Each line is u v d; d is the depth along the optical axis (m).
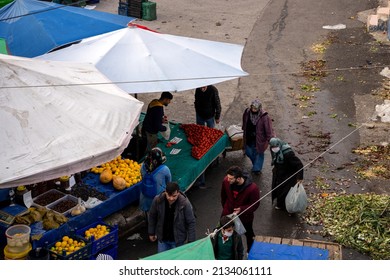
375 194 13.52
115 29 16.62
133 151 14.60
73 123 10.28
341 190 13.77
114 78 12.87
